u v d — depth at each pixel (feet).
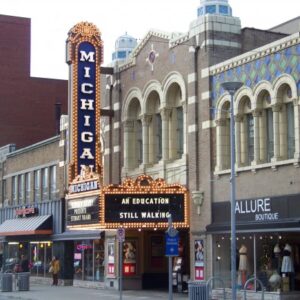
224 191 96.53
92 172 107.55
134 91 118.32
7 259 170.60
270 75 89.15
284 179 86.12
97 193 100.78
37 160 160.97
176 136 110.11
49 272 146.82
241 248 94.73
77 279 136.98
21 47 215.92
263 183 89.61
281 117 88.22
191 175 102.68
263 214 89.04
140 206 100.73
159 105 114.52
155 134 115.44
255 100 91.50
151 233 120.06
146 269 119.03
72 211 109.70
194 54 102.83
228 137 97.55
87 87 118.32
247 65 93.35
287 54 86.48
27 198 166.30
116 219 99.71
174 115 110.32
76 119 116.88
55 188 150.71
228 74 96.73
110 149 124.98
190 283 77.66
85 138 117.08
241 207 92.99
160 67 111.45
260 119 91.61
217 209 97.55
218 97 98.12
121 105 122.21
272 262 90.33
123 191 100.42
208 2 103.60
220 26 101.19
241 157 94.73
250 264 93.09
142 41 116.57
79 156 116.37
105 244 124.57
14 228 158.20
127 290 116.47
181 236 110.73
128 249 118.32
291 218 84.17
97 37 120.16
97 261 128.88
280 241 89.97
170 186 102.12
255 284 89.04
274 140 88.33
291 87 85.61
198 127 102.12
